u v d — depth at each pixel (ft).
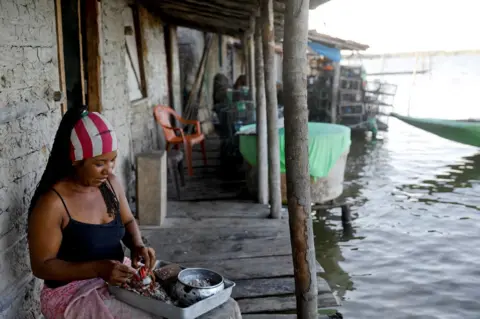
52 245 6.82
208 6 23.97
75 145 6.66
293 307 11.50
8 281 8.05
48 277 6.79
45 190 6.91
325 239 21.26
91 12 16.56
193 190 22.40
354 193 28.86
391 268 18.40
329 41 42.39
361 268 18.38
